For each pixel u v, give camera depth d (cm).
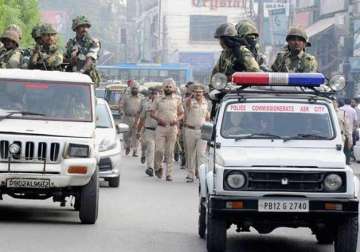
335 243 2067
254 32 2527
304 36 2502
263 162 2003
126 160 5569
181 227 2592
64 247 2175
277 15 16288
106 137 3675
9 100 2595
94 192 2522
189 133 4066
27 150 2433
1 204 2992
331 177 1998
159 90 4466
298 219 2017
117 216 2788
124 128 3203
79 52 3056
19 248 2138
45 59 2980
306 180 1997
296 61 2519
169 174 4153
